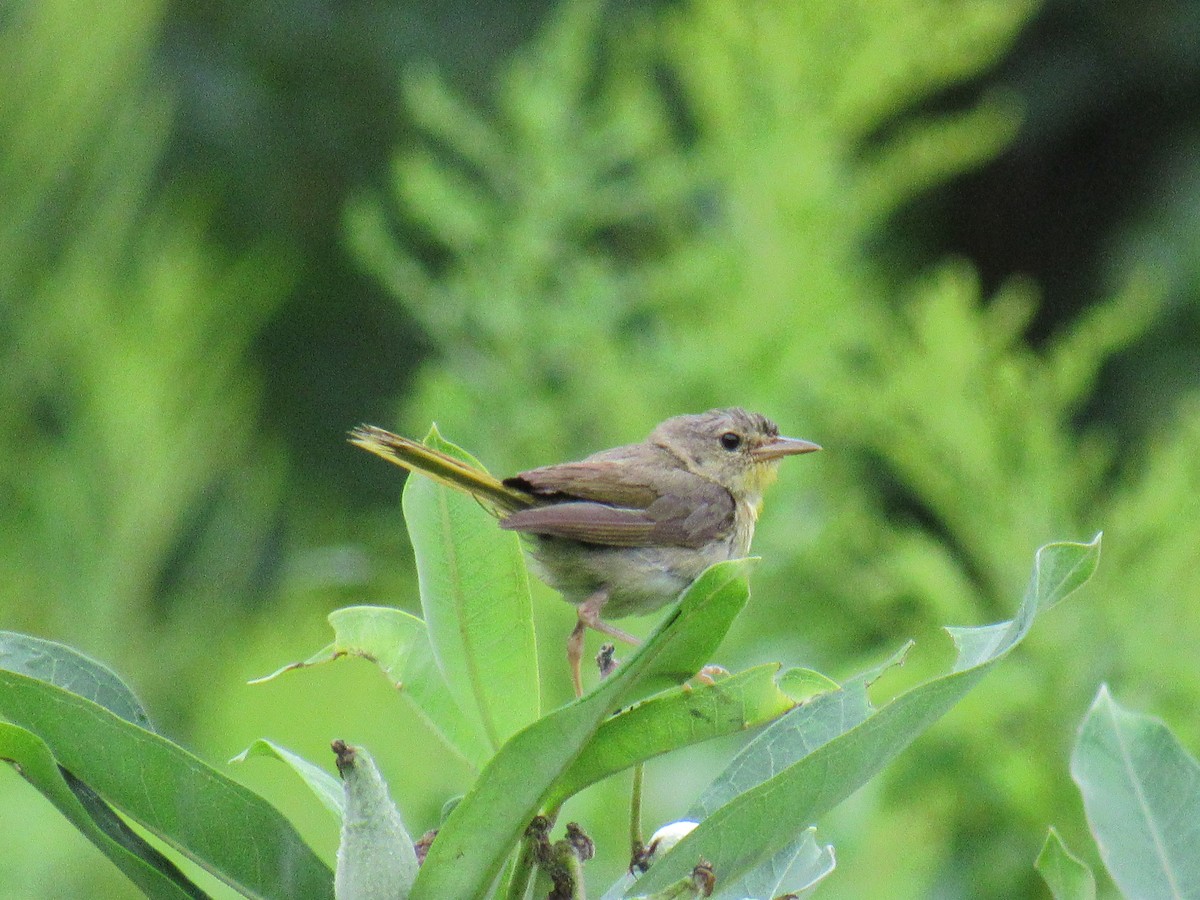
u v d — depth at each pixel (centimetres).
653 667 344
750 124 1207
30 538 1325
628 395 1152
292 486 1856
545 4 2039
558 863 349
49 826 1130
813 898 897
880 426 1130
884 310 1267
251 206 1984
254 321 1723
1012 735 1008
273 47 1981
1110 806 385
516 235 1184
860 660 1055
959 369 1049
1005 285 2128
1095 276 2170
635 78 1340
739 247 1195
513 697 383
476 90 1980
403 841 329
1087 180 2233
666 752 352
